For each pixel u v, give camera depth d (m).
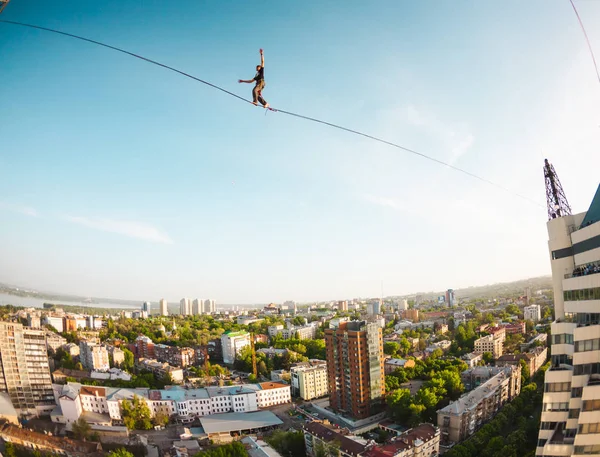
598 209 100.38
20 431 72.12
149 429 183.00
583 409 85.62
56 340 155.62
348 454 151.25
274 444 180.25
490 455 155.75
